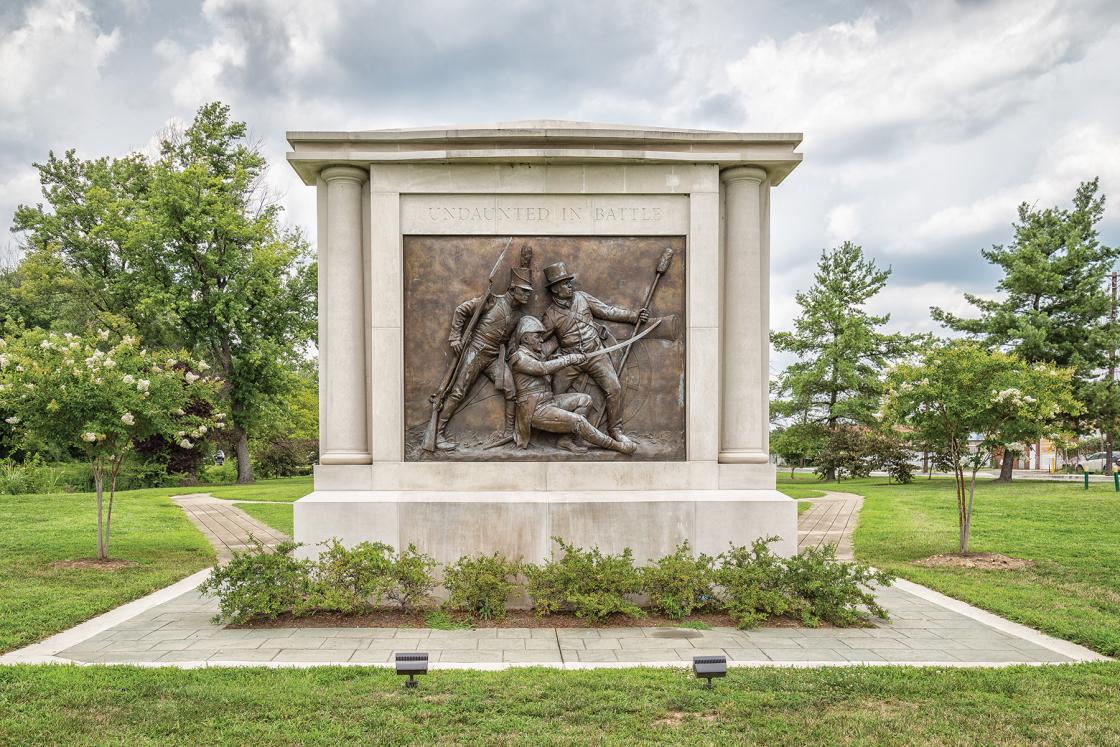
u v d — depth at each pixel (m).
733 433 10.11
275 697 6.09
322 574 8.93
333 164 9.94
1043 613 9.07
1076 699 6.21
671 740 5.38
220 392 36.69
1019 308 32.97
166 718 5.71
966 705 6.06
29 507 20.77
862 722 5.69
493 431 9.88
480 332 9.82
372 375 9.84
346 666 6.90
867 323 38.25
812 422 39.28
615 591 8.63
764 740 5.39
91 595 9.93
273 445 48.06
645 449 9.92
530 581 8.90
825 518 20.20
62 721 5.64
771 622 8.68
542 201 10.02
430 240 9.96
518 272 9.80
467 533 9.49
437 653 7.46
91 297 38.47
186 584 11.09
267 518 20.28
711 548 9.62
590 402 9.85
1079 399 29.69
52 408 11.47
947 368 12.81
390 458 9.77
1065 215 33.09
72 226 39.50
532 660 7.25
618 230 10.03
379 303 9.83
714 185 10.06
